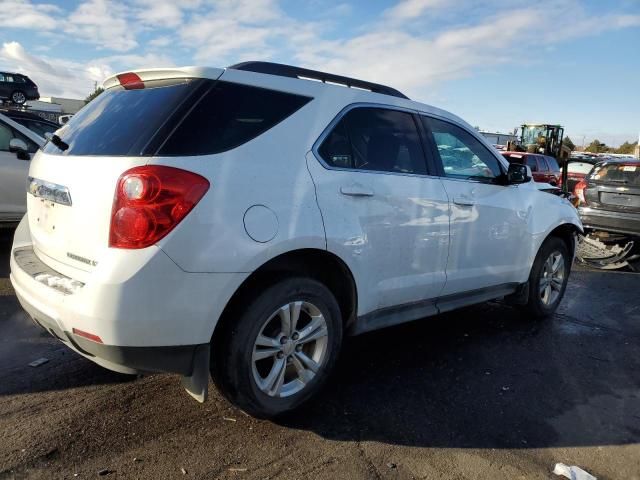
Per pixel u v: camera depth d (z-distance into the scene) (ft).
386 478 8.57
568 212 16.89
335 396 11.16
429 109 13.04
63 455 8.65
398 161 11.75
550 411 11.05
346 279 10.76
